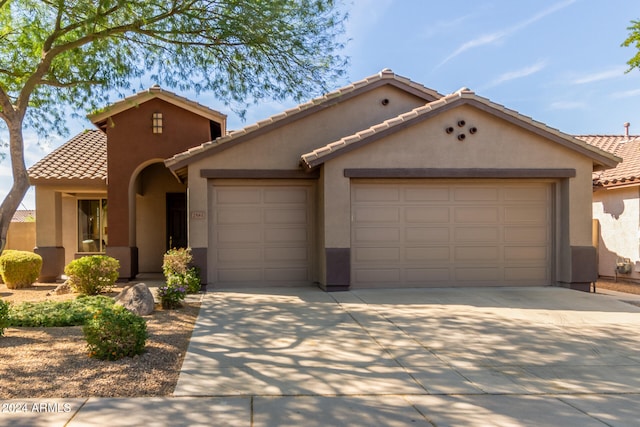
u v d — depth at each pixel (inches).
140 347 253.0
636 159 642.8
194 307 387.9
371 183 485.1
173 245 689.0
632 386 226.8
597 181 621.0
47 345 269.6
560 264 495.8
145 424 176.7
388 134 462.6
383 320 346.9
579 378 236.8
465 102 469.1
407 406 198.5
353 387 219.1
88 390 207.0
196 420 181.3
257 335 304.7
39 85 442.0
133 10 375.6
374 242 485.1
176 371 236.2
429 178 482.9
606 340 303.6
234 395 207.5
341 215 462.6
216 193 495.8
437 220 491.5
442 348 282.5
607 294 473.7
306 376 232.4
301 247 504.1
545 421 185.2
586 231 486.0
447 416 188.9
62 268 616.1
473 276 494.6
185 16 376.5
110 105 478.0
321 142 507.5
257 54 394.6
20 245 687.1
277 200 502.3
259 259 498.3
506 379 233.8
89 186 590.6
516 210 500.4
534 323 343.9
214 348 275.4
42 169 592.1
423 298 429.7
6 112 354.0
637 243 583.8
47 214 591.5
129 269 570.9
